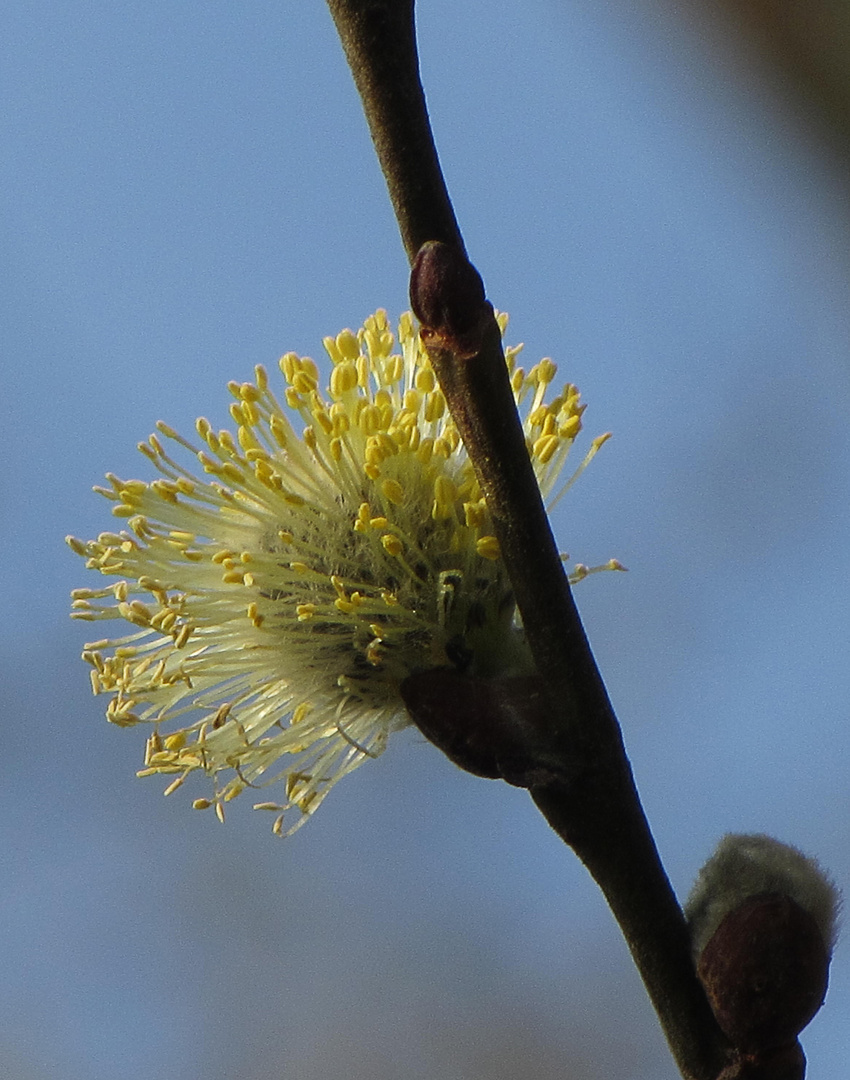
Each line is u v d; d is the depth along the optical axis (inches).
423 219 11.5
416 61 11.5
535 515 11.6
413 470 12.4
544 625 11.6
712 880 11.6
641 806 11.7
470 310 11.4
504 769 11.6
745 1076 11.4
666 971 11.6
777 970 11.4
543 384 12.5
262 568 12.5
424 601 12.3
